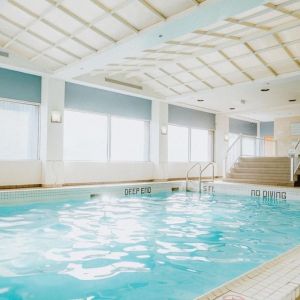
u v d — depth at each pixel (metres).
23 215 6.39
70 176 10.11
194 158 15.12
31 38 7.54
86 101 10.75
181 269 3.48
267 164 12.41
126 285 3.03
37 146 9.52
